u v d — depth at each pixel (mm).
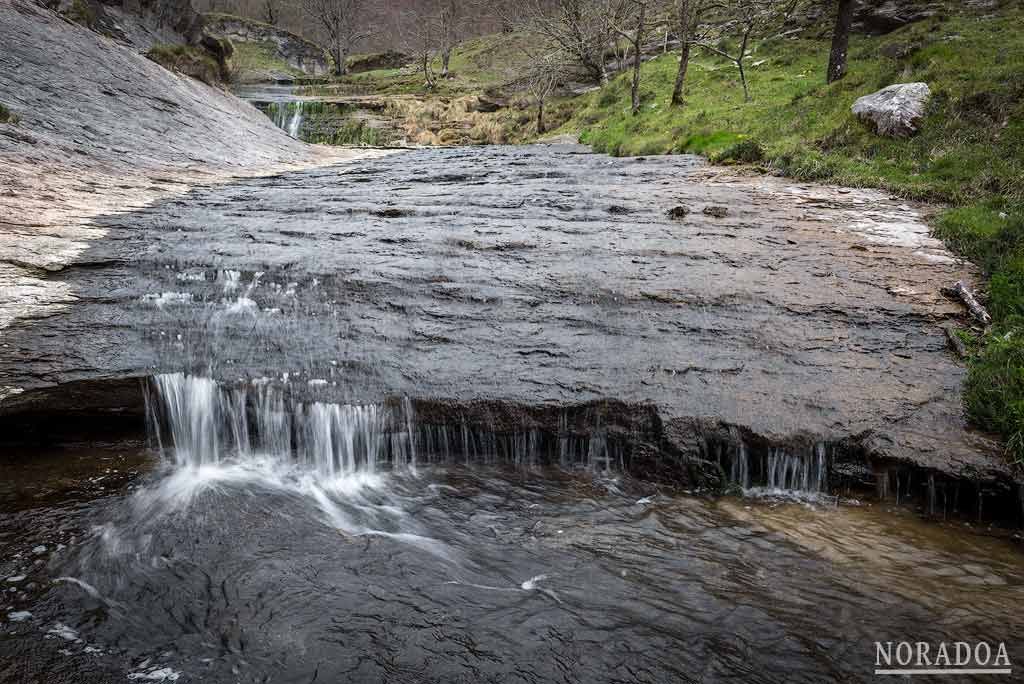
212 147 20250
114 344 6512
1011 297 6609
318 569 4316
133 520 4852
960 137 12461
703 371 6004
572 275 8016
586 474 5527
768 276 7883
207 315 7270
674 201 11773
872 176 12352
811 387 5730
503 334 6758
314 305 7531
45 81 17031
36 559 4371
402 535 4719
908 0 26484
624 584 4164
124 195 12664
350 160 24594
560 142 30453
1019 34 17562
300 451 5879
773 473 5238
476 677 3438
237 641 3688
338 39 58594
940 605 3930
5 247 8375
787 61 27672
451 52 59844
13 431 5844
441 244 9383
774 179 13680
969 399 5371
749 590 4090
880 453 5023
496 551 4527
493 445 5730
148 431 6129
